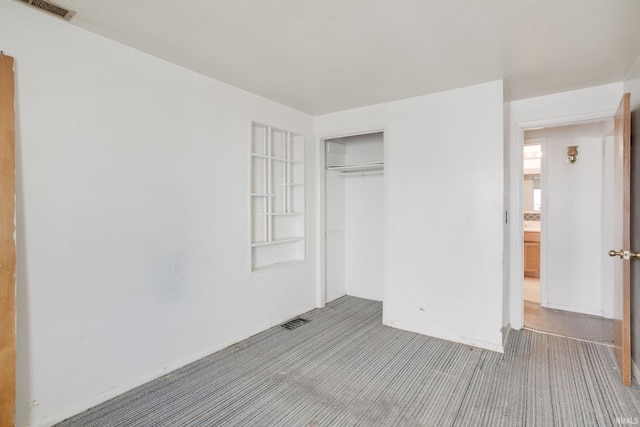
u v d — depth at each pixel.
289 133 3.50
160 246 2.32
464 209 2.84
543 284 3.93
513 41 2.04
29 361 1.74
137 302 2.19
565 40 2.03
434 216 3.00
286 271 3.43
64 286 1.86
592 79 2.64
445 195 2.94
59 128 1.83
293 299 3.53
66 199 1.87
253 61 2.35
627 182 2.15
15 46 1.67
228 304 2.81
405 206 3.16
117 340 2.09
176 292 2.42
